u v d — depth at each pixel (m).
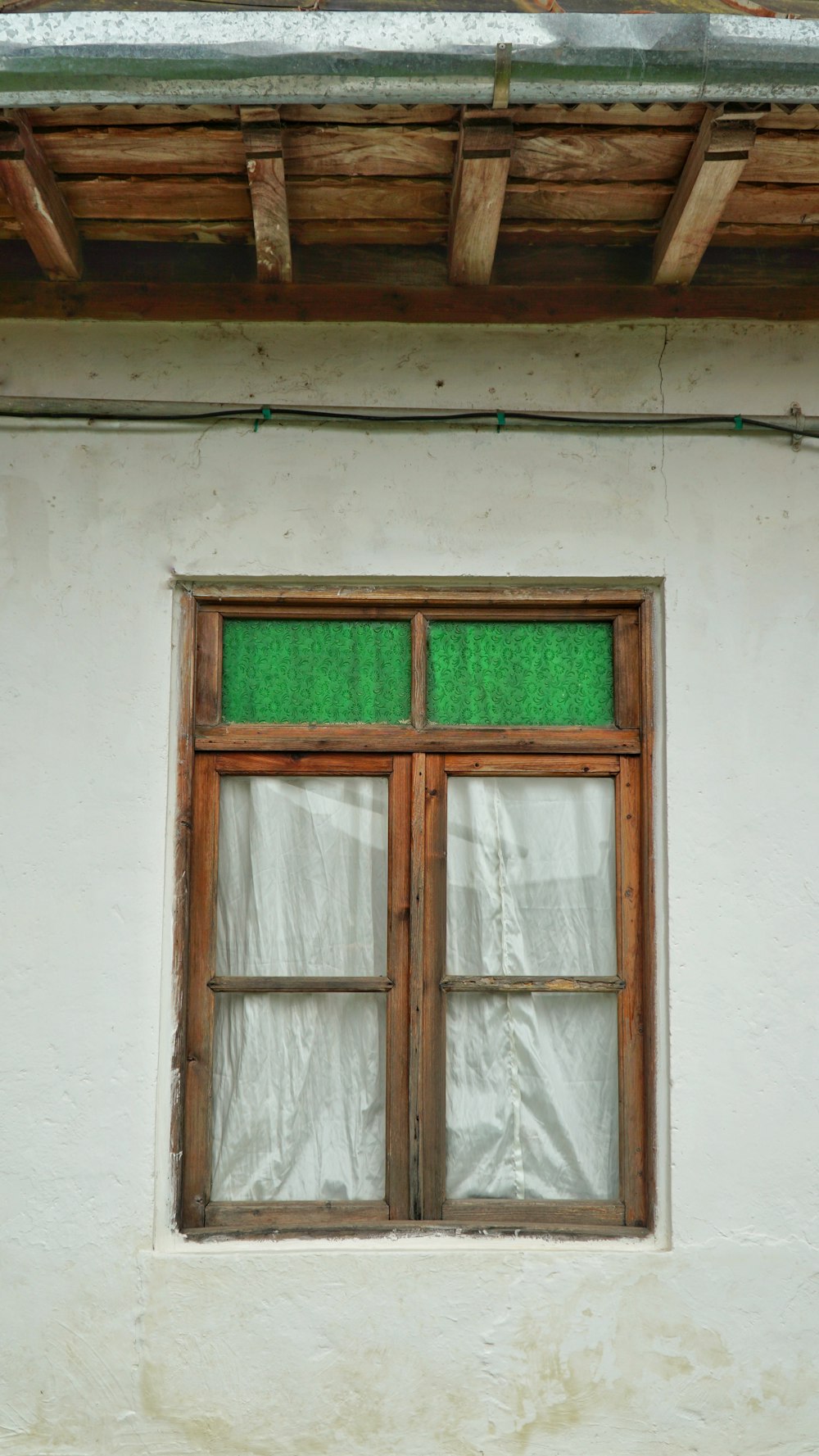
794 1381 2.82
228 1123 2.99
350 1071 3.02
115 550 3.05
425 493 3.08
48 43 2.31
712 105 2.45
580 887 3.08
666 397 3.11
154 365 3.10
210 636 3.09
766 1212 2.87
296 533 3.06
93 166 2.74
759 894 2.97
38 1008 2.90
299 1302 2.81
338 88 2.37
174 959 2.96
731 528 3.08
